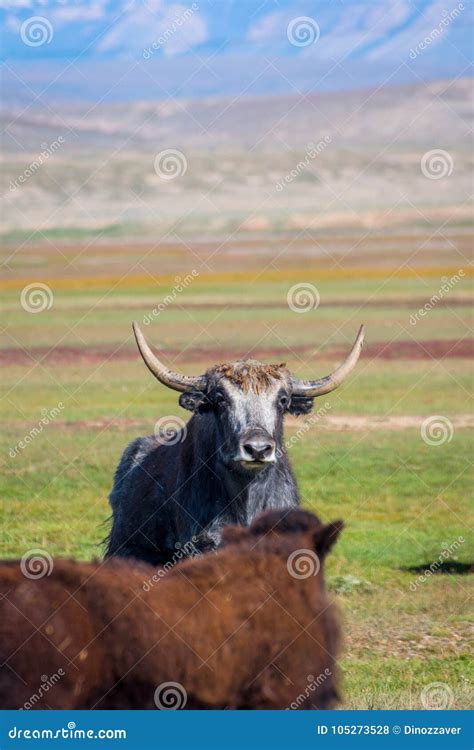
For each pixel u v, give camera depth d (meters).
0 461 33.47
